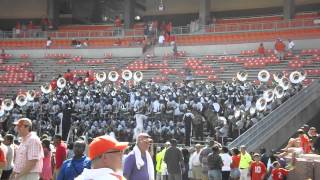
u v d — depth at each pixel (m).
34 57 52.38
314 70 38.06
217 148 17.02
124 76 38.38
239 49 46.31
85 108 31.34
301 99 30.53
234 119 27.34
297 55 41.66
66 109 29.88
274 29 46.31
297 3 53.97
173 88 32.66
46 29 57.00
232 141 26.16
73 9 61.53
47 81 47.09
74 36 54.59
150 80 39.97
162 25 53.75
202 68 43.38
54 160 13.95
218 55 46.00
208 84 34.19
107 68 47.59
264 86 32.78
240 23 50.97
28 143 9.41
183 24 59.28
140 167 9.30
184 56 47.00
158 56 47.59
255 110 28.36
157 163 19.61
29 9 62.91
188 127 27.05
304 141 18.06
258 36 46.66
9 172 13.32
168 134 27.70
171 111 29.25
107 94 32.59
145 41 50.25
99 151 4.58
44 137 12.91
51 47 52.44
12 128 28.72
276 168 15.28
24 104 33.94
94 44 52.75
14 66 49.88
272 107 29.42
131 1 55.81
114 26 57.34
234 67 42.50
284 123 28.44
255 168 17.09
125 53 50.31
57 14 59.88
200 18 52.69
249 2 55.97
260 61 41.69
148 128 28.28
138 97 31.34
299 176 14.81
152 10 60.28
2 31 56.75
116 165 4.64
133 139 28.52
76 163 8.20
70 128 29.23
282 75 33.44
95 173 4.48
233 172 18.22
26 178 9.39
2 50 52.06
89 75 39.06
